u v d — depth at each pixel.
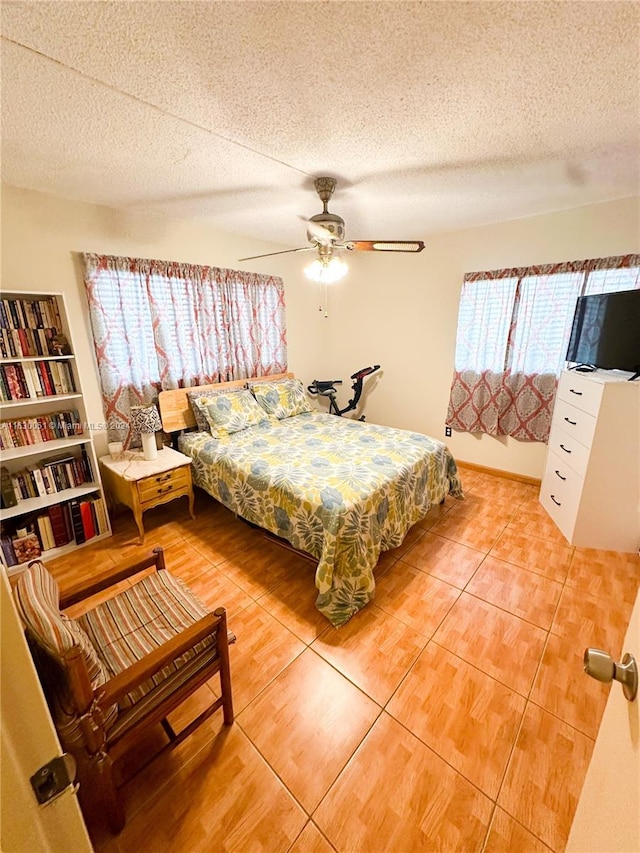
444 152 1.79
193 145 1.69
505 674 1.53
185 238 2.96
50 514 2.31
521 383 3.19
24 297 2.24
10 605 0.45
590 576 2.12
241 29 1.01
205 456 2.69
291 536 2.09
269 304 3.64
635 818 0.51
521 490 3.24
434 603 1.92
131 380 2.78
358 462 2.36
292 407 3.55
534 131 1.60
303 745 1.27
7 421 2.22
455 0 0.93
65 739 0.89
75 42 1.04
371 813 1.09
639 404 2.09
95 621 1.29
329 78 1.24
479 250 3.20
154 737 1.32
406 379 3.98
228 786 1.16
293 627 1.78
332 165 1.93
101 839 1.04
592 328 2.44
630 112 1.44
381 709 1.39
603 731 0.72
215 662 1.23
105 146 1.69
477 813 1.09
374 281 3.95
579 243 2.73
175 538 2.58
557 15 0.97
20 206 2.17
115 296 2.59
